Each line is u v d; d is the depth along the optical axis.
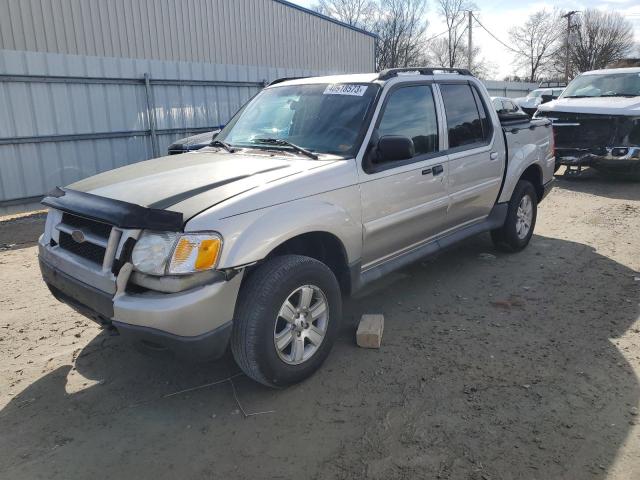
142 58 13.33
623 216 8.29
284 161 3.90
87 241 3.30
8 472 2.80
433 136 4.77
